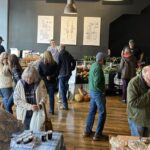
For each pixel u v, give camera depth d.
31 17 9.15
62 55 6.68
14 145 2.69
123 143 2.77
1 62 5.22
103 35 9.00
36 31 9.18
